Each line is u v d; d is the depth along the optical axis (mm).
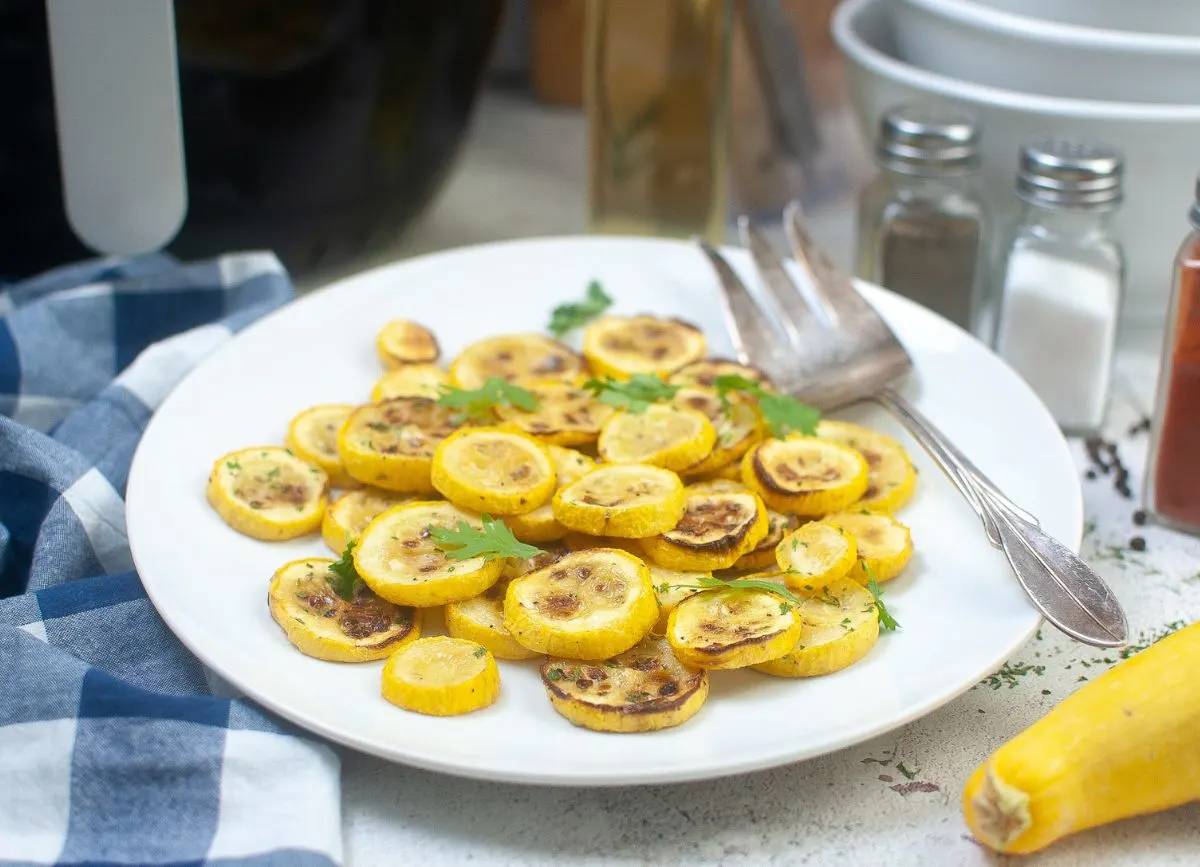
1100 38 853
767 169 1020
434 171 917
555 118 1131
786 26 1009
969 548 717
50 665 675
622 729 648
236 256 861
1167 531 783
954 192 887
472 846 650
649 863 644
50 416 828
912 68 926
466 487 710
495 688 663
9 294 865
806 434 752
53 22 811
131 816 652
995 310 872
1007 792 626
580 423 764
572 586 678
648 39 900
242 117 839
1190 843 648
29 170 844
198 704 668
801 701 660
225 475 736
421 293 849
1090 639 667
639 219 933
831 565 688
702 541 695
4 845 646
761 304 860
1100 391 842
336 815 647
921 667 667
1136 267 899
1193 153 854
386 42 846
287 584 695
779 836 652
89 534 741
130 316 853
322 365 812
